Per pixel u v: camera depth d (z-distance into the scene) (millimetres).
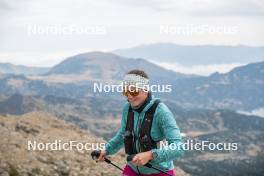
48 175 15922
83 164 18469
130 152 6430
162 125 6125
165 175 6230
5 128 20672
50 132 23625
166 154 5809
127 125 6406
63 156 18578
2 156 15992
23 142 18719
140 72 6227
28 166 15922
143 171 6277
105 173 18234
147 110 6184
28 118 26141
